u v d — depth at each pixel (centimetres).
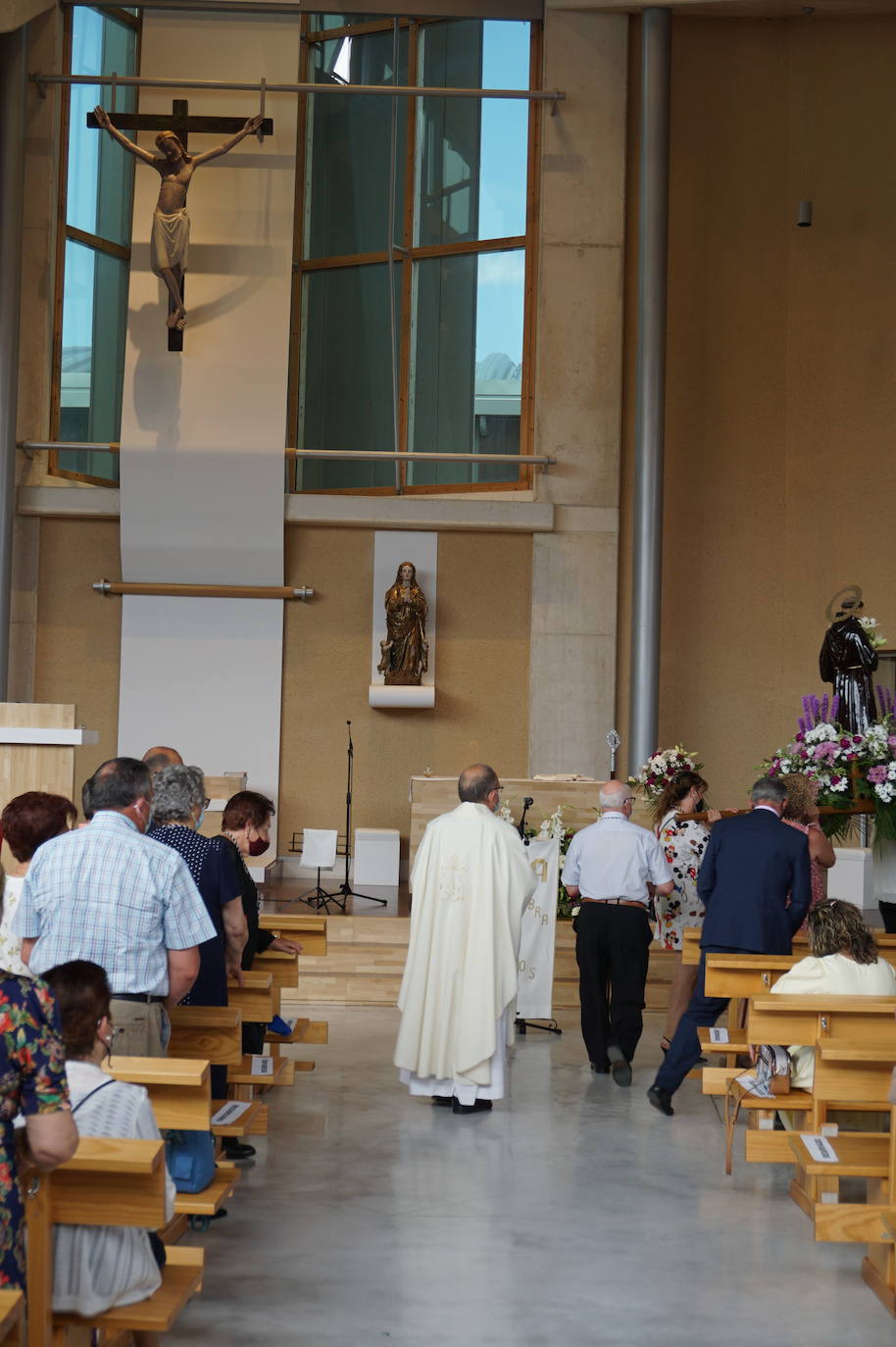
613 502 1392
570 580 1394
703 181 1399
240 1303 400
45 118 1380
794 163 1393
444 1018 650
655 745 1295
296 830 1403
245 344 1353
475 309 1437
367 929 996
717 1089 555
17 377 1328
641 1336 382
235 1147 561
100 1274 304
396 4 1375
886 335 1338
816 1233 426
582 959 727
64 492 1373
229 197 1366
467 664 1409
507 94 1352
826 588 1353
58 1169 293
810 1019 489
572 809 1074
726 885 619
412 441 1446
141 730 1390
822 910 519
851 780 783
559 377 1391
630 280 1400
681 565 1382
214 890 483
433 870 663
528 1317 396
